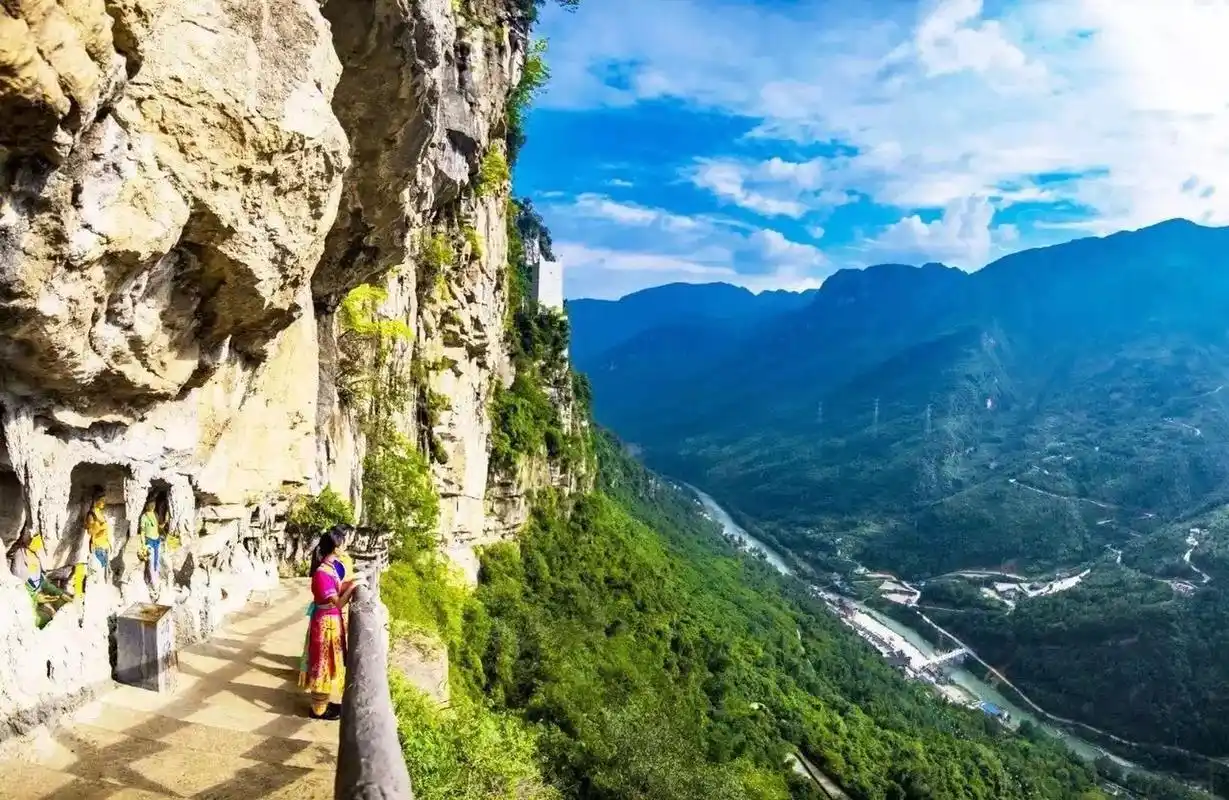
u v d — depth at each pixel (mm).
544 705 33281
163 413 9469
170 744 7406
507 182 50844
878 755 69188
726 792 28031
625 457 150375
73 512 8391
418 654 15992
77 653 7793
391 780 4914
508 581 49031
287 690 9414
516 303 67125
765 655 78938
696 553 120875
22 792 6168
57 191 5828
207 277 8578
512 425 57500
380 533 27781
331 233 16172
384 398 29016
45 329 6305
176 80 6984
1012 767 84625
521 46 40906
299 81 8539
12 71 4758
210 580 12461
